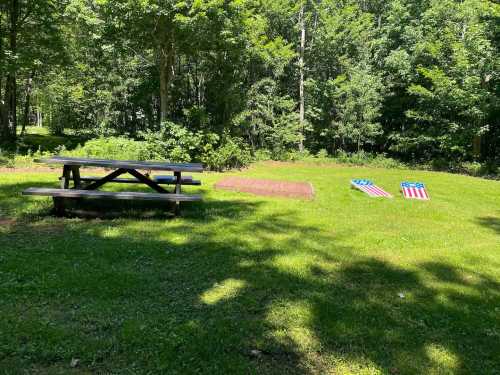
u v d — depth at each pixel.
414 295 4.00
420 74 19.27
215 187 9.35
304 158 20.03
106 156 12.76
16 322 3.01
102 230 5.40
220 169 14.05
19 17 15.60
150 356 2.70
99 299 3.47
